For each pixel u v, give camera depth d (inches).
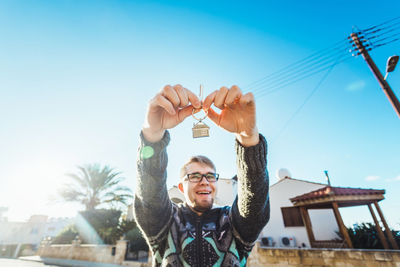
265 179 46.6
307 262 247.6
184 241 49.6
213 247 48.9
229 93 40.5
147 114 41.4
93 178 699.4
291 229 479.5
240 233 51.1
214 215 58.4
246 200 46.9
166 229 52.0
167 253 48.8
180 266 46.9
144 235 53.4
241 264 50.8
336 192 349.1
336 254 234.2
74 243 608.4
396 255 202.7
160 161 46.1
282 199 520.1
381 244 333.1
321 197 357.1
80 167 701.9
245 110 42.1
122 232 592.4
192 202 57.4
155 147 45.4
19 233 1432.1
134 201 51.4
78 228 670.5
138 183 47.6
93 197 698.8
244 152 45.4
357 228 374.6
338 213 331.9
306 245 447.8
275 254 270.1
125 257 428.8
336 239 413.4
